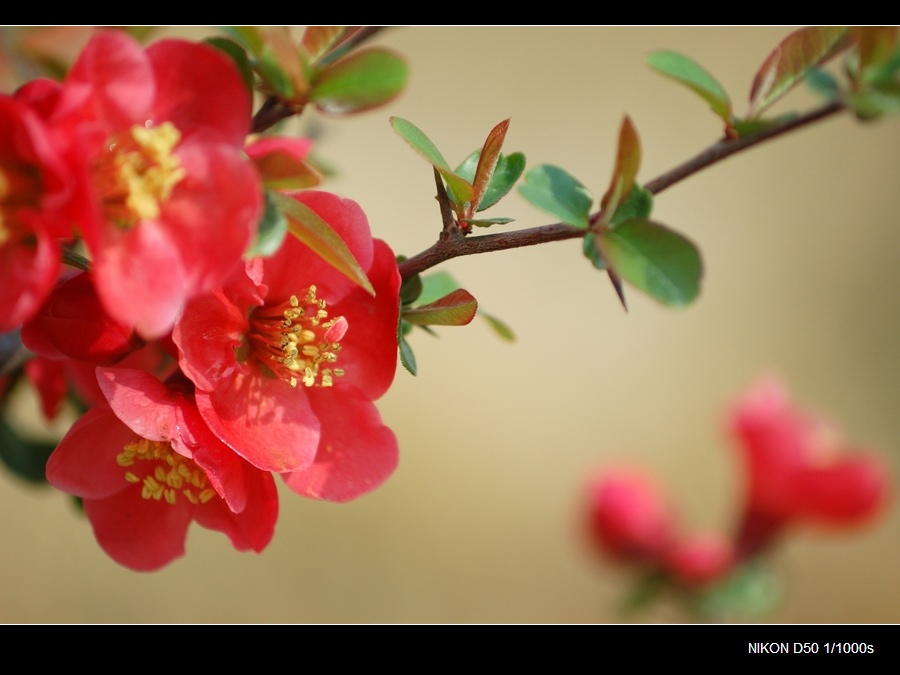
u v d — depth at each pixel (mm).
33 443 535
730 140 481
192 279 437
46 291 429
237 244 436
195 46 442
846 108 482
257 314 469
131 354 475
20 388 531
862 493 564
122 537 473
